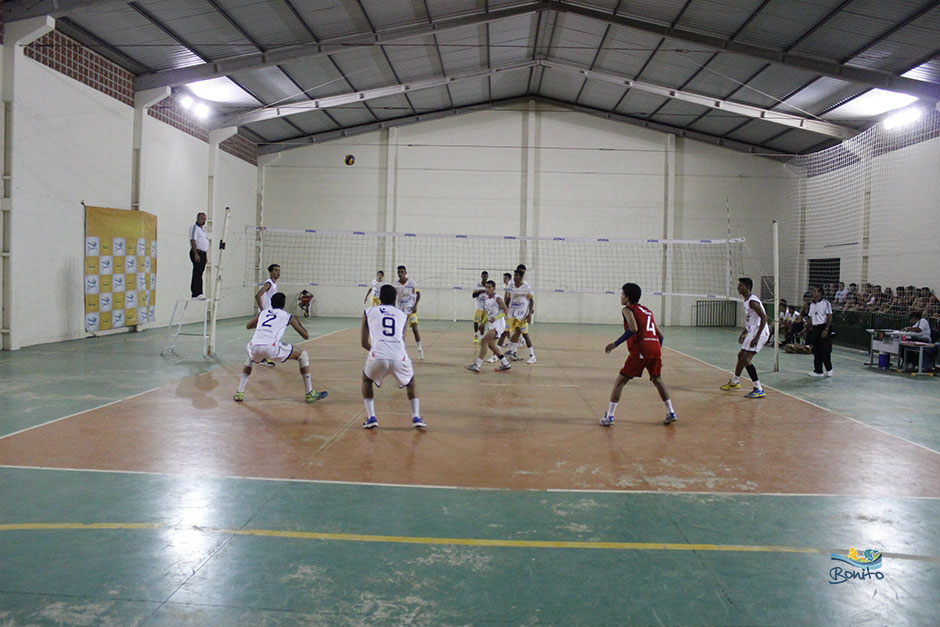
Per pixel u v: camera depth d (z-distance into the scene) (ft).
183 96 50.65
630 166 67.77
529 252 67.97
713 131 65.41
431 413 21.08
